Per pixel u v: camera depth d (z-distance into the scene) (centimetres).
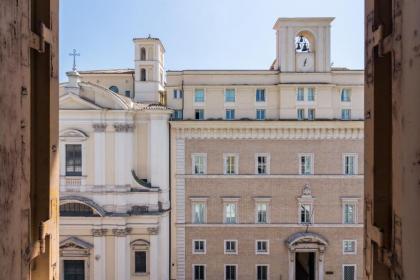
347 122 4512
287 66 4622
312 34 4638
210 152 4603
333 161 4578
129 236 4391
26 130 809
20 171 775
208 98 4669
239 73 4647
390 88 929
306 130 4566
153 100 5231
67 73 4450
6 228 712
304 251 4531
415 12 710
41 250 914
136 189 4412
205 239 4578
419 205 693
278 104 4647
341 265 4534
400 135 780
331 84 4584
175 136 4612
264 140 4600
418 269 693
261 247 4572
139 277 4369
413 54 719
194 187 4603
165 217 4481
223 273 4559
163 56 5766
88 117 4388
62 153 4388
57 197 1013
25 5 805
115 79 5812
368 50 1021
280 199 4578
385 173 948
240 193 4588
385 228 916
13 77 744
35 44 875
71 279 4319
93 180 4366
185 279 4559
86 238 4319
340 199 4566
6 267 710
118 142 4388
